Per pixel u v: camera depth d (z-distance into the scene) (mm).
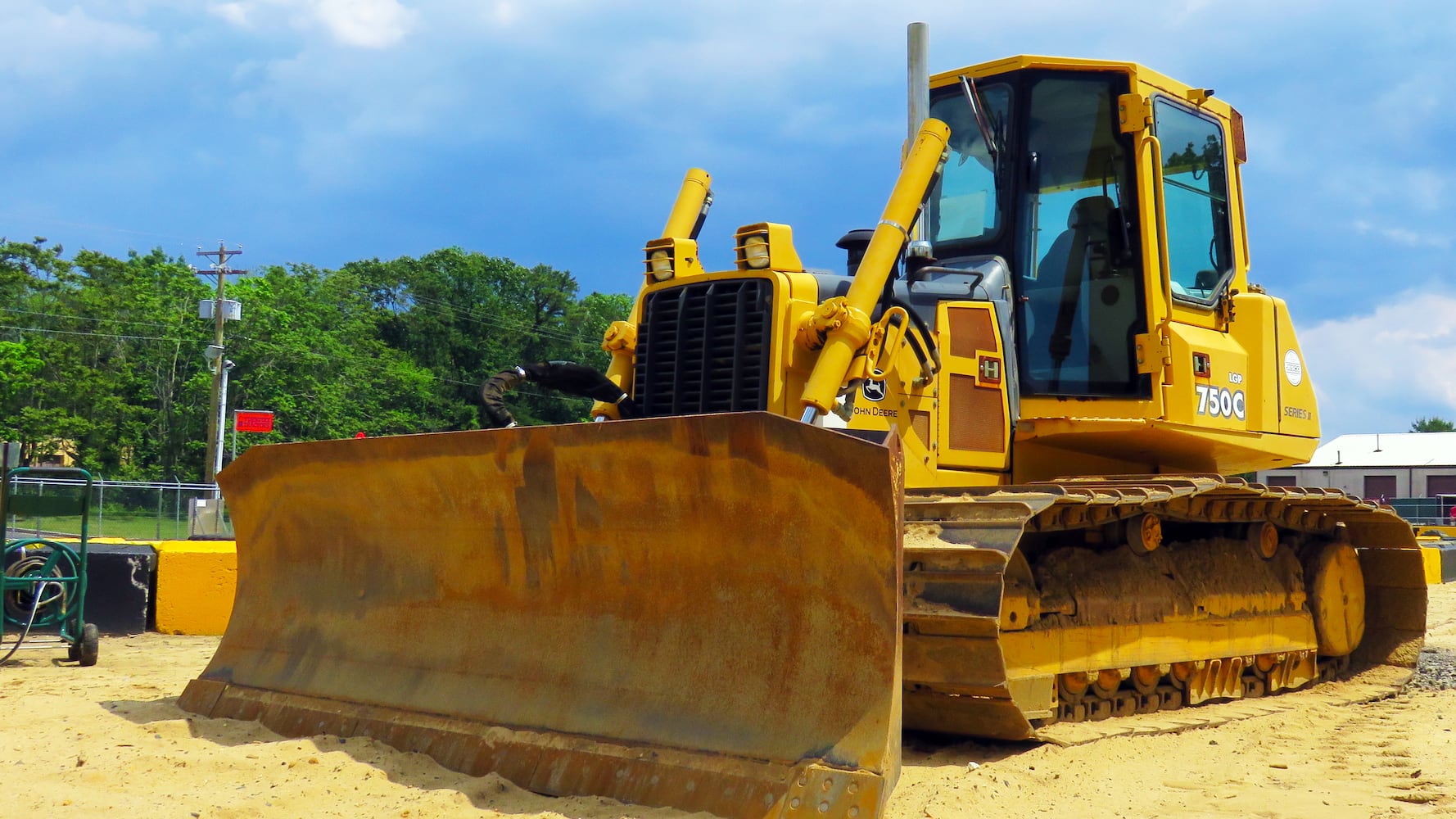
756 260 5984
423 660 5637
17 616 8469
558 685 5098
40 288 65312
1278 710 6992
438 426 70250
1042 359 6906
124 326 61844
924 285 6453
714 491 4742
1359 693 7730
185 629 10266
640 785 4543
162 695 6922
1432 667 9078
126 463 58781
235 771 4969
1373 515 8070
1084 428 6586
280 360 61875
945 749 5527
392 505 5898
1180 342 6863
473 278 78938
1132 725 6105
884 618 4332
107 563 10094
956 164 7332
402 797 4621
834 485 4414
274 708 5949
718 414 4633
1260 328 7637
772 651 4582
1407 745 6016
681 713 4684
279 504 6492
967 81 6789
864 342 5766
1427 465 49281
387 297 78812
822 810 4090
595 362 79500
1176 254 7219
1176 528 7258
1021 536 5398
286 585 6469
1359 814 4574
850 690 4336
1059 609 5941
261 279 63719
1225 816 4559
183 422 60125
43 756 5293
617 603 5086
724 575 4777
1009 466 6684
